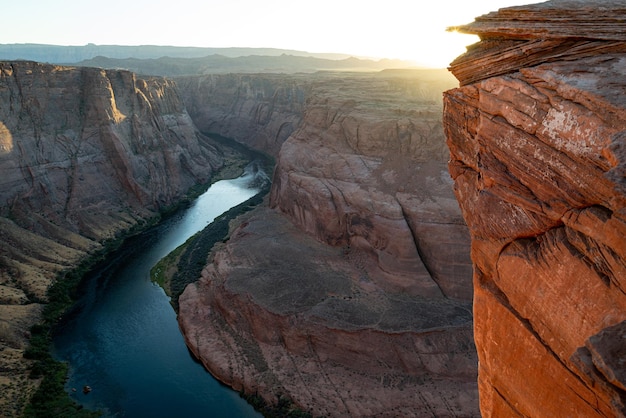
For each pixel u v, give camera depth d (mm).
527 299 10305
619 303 8062
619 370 7051
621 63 9633
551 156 9828
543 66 10445
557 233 9703
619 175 7910
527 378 10430
